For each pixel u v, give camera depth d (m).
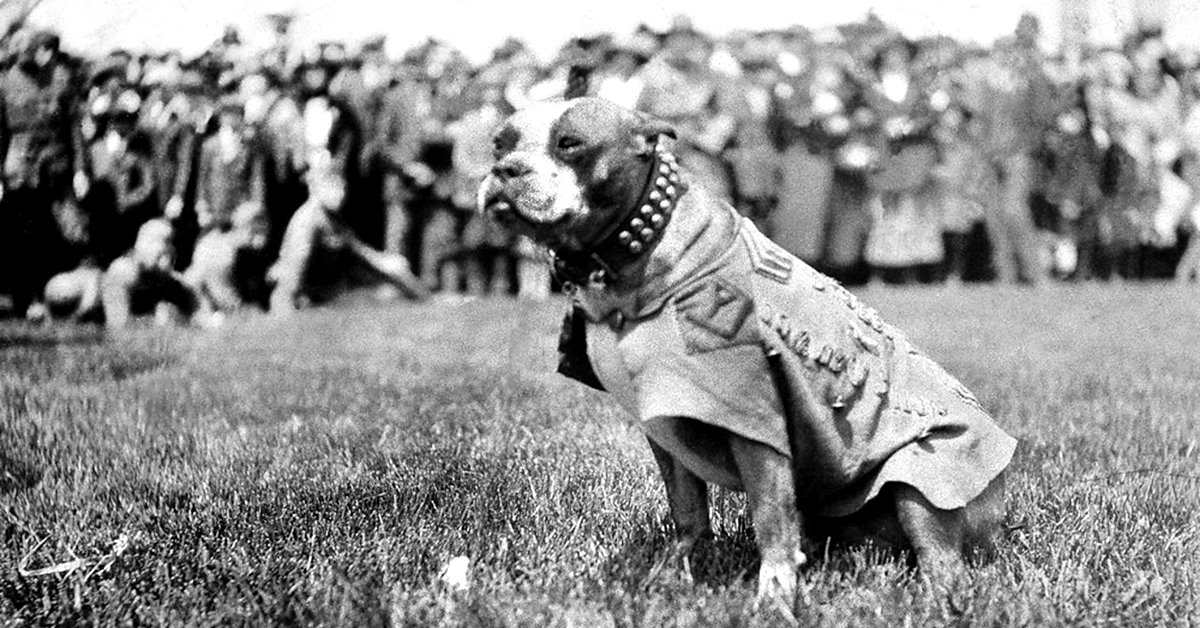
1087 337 12.11
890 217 18.83
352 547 4.47
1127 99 19.23
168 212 16.30
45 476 5.93
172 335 13.27
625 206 3.63
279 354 11.22
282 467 5.96
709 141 17.16
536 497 5.13
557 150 3.57
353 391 8.62
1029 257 19.06
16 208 15.85
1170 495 5.29
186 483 5.75
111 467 6.11
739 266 3.69
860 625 3.63
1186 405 7.83
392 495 5.27
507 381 8.95
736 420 3.62
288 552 4.45
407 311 15.47
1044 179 19.22
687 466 3.97
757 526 3.76
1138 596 3.89
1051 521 4.82
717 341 3.62
